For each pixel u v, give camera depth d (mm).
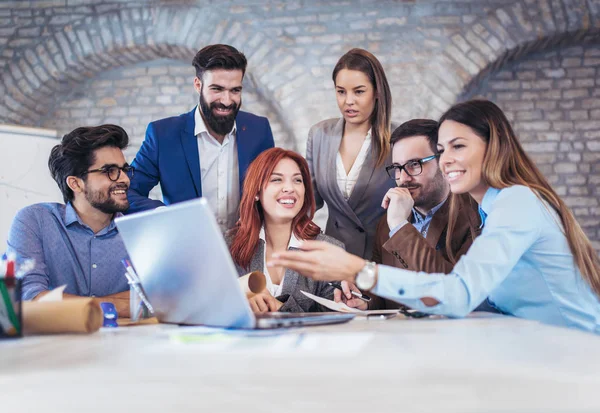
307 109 5074
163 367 838
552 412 708
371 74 2834
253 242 2357
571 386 730
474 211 2162
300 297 2273
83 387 787
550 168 5172
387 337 1133
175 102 5473
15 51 5363
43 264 2242
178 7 5207
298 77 5098
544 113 5188
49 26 5340
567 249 1618
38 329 1328
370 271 1396
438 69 5012
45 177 3545
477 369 798
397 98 5039
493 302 1753
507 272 1491
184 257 1284
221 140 2951
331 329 1296
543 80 5199
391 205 2227
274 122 5340
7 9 5371
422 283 1406
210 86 2787
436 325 1347
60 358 955
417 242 1900
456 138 1705
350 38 5102
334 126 2982
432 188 2447
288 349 1004
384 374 775
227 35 5160
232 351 992
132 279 1676
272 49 5129
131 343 1143
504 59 5078
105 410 778
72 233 2309
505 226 1520
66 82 5473
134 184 2900
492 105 1718
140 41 5227
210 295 1277
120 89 5516
